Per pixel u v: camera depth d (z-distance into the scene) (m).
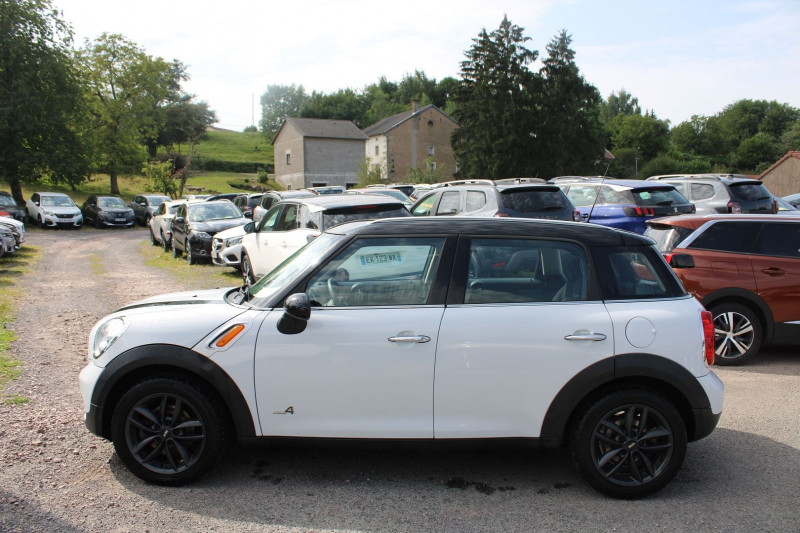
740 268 6.80
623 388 3.75
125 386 3.95
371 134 66.31
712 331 3.89
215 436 3.84
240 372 3.78
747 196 13.61
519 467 4.23
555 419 3.72
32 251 19.38
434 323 3.74
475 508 3.62
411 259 3.93
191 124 89.19
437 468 4.20
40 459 4.21
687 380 3.71
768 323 6.76
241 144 109.00
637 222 12.17
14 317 8.88
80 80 38.34
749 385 6.11
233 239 14.66
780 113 101.44
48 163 34.53
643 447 3.74
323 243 4.20
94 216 31.92
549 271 3.89
